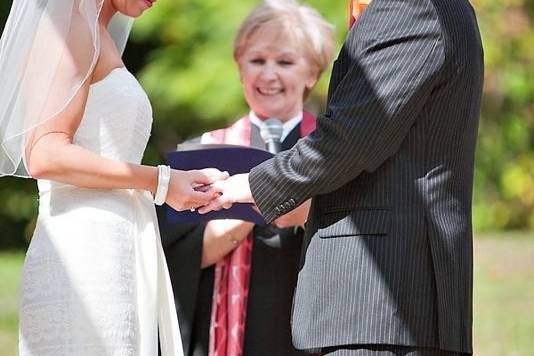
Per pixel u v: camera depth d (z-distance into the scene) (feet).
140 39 83.82
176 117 81.56
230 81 77.41
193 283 27.53
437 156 22.75
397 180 22.56
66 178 23.25
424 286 22.38
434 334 22.38
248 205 26.35
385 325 22.13
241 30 29.17
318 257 23.08
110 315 23.36
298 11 29.27
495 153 86.94
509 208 86.58
